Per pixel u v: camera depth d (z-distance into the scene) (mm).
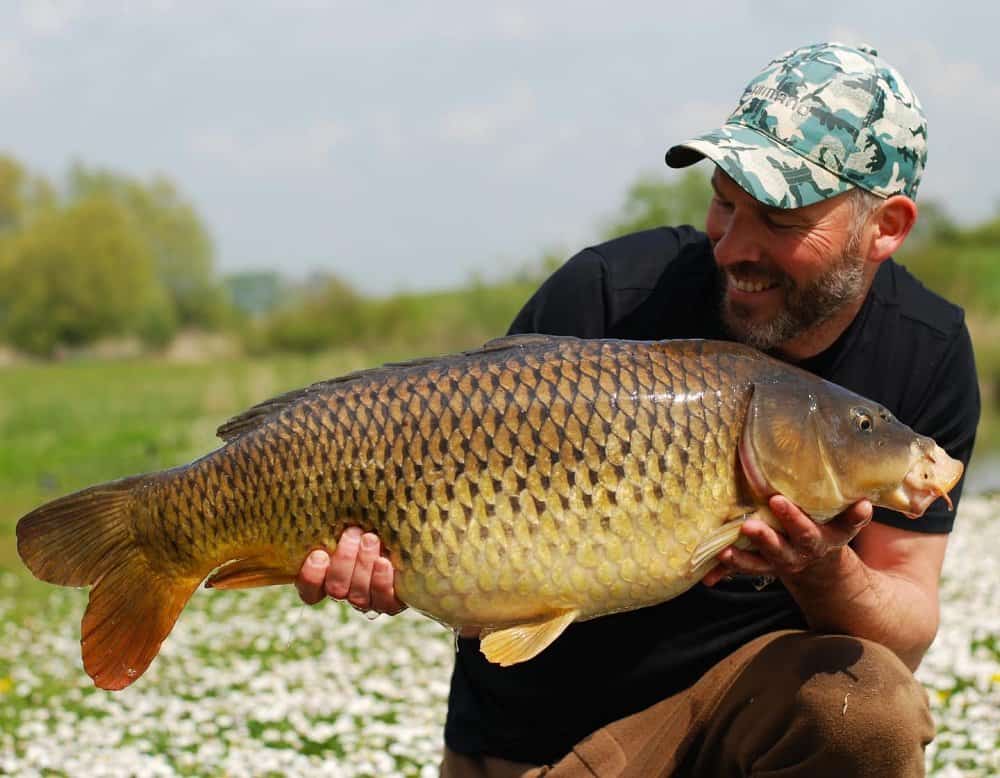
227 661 5902
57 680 5691
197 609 7195
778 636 2893
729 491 2484
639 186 30688
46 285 62500
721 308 2930
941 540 3012
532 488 2455
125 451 17156
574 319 3102
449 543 2477
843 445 2480
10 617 7285
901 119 2766
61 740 4609
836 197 2709
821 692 2684
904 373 2979
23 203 76125
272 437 2549
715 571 2600
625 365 2504
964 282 28531
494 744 3070
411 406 2498
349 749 4367
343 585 2529
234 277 85250
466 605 2508
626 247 3184
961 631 5602
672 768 2963
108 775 4145
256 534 2570
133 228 68188
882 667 2695
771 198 2631
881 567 2998
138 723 4801
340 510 2516
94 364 50156
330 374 31688
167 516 2609
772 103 2748
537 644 2479
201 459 2611
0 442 18859
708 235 2902
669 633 2953
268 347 48688
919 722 2725
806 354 2941
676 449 2461
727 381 2508
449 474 2469
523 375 2496
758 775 2826
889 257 3078
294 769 4195
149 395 27359
